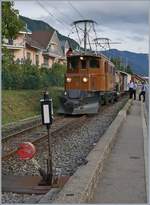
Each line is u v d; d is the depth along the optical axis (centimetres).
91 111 2559
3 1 1891
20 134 1680
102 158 1027
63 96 2566
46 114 847
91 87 2733
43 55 6675
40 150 1306
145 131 1780
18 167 1045
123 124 2058
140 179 934
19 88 3603
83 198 703
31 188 826
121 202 768
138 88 5466
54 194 782
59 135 1658
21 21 2012
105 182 912
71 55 2770
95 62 2780
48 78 4475
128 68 8231
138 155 1219
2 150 1303
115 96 4019
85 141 1517
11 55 2391
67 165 1091
